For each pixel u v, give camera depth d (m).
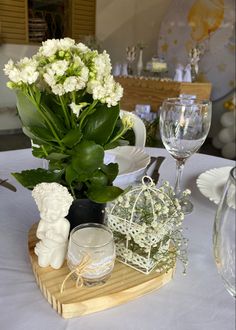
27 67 0.38
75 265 0.40
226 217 0.33
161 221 0.43
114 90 0.40
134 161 0.78
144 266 0.43
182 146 0.74
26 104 0.43
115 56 3.62
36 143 0.45
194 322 0.37
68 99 0.42
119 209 0.45
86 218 0.47
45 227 0.43
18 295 0.41
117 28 3.52
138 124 1.19
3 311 0.38
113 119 0.43
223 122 2.98
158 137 2.13
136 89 2.97
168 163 0.90
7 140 1.72
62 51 0.39
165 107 0.74
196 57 2.90
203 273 0.46
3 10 2.31
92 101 0.44
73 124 0.43
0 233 0.54
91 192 0.45
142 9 3.66
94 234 0.42
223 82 3.22
